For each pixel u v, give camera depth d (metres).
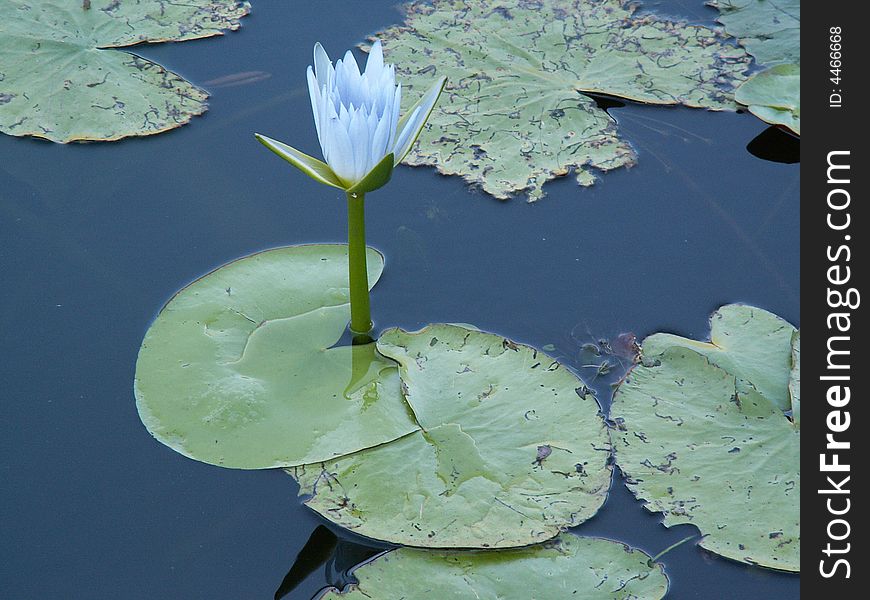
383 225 1.97
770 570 1.33
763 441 1.50
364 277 1.64
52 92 2.23
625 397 1.58
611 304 1.80
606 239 1.95
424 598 1.28
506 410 1.54
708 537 1.37
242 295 1.73
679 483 1.44
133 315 1.73
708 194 2.07
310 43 2.49
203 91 2.29
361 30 2.54
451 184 2.07
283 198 2.03
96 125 2.17
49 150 2.12
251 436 1.49
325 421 1.51
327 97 1.46
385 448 1.47
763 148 2.21
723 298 1.82
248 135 2.19
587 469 1.45
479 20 2.56
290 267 1.80
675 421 1.53
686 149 2.20
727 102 2.33
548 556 1.34
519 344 1.65
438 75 2.36
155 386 1.56
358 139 1.45
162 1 2.57
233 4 2.61
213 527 1.38
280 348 1.64
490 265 1.88
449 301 1.79
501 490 1.42
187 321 1.67
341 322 1.71
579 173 2.10
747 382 1.60
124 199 2.01
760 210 2.04
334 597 1.28
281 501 1.41
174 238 1.91
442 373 1.59
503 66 2.40
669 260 1.91
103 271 1.83
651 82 2.37
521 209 2.02
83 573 1.33
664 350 1.66
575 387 1.58
